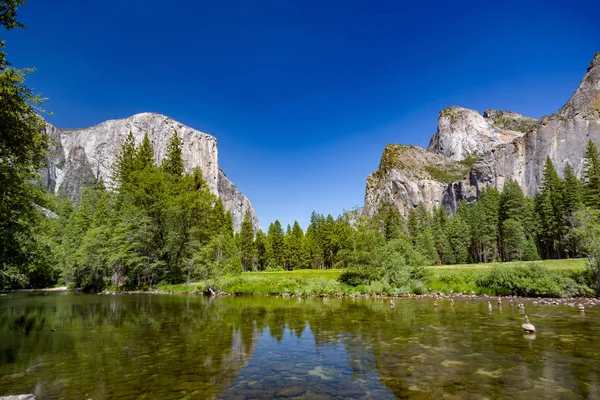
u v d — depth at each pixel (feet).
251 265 365.20
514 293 98.17
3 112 41.34
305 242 352.28
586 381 27.66
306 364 33.91
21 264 56.44
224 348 41.16
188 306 87.97
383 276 119.65
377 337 45.80
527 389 25.99
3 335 49.83
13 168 49.16
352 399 24.45
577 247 206.59
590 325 52.34
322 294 114.52
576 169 480.64
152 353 38.91
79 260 168.04
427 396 24.84
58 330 53.88
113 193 197.16
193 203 171.94
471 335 45.96
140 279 167.53
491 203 298.76
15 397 24.44
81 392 26.43
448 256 295.89
